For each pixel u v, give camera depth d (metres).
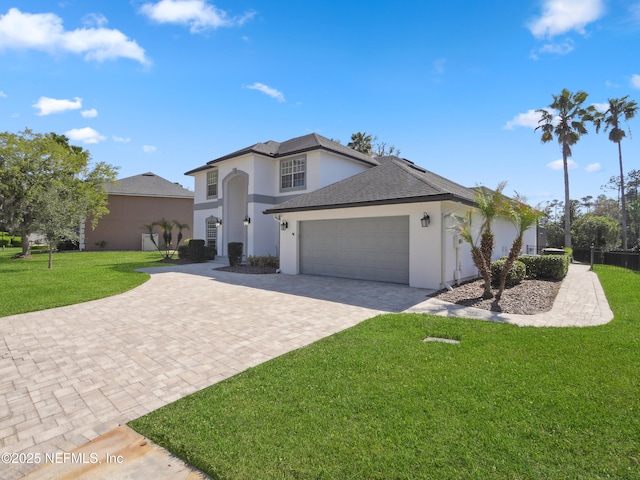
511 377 4.03
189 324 6.77
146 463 2.66
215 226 22.64
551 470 2.47
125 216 33.47
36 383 4.15
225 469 2.53
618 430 2.94
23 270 15.56
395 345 5.27
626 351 4.88
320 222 13.63
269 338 5.88
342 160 19.31
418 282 10.66
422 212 10.57
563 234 34.38
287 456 2.66
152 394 3.85
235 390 3.83
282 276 13.75
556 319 6.91
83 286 11.13
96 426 3.22
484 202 8.86
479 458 2.60
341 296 9.52
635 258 17.23
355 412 3.30
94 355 5.08
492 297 9.02
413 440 2.83
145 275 14.04
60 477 2.53
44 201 16.80
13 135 22.97
